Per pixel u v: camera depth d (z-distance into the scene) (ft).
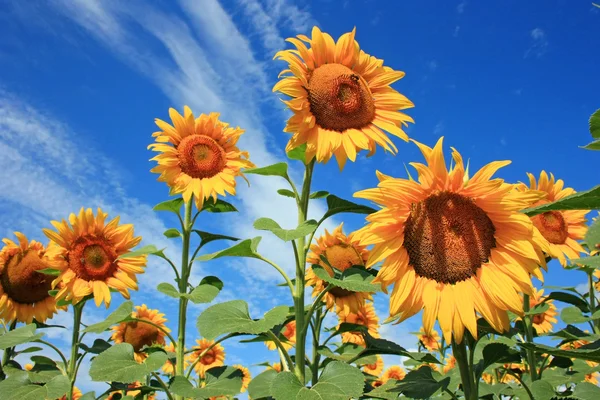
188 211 2.94
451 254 1.48
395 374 4.71
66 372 2.83
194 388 2.17
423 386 1.62
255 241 2.11
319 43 2.04
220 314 1.89
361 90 2.00
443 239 1.49
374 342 2.16
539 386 1.80
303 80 1.91
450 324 1.41
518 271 1.45
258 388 1.96
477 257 1.49
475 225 1.50
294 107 1.87
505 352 1.58
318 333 2.50
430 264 1.48
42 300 3.37
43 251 3.36
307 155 1.86
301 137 1.86
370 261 1.47
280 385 1.58
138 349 3.79
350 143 1.89
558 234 2.29
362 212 1.95
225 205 3.17
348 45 2.07
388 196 1.47
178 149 3.28
